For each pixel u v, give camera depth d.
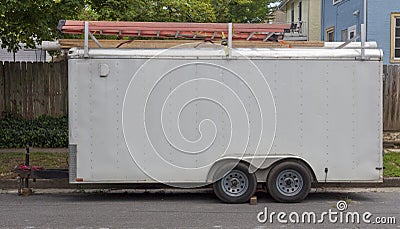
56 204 10.82
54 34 15.59
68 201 11.16
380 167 10.89
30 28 15.26
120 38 13.63
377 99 10.83
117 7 15.66
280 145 10.74
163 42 11.36
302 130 10.76
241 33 11.09
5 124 17.28
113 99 10.66
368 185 12.70
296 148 10.77
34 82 17.78
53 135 16.89
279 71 10.70
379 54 10.77
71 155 10.67
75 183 10.69
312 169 10.83
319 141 10.80
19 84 17.73
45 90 17.80
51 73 17.80
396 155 15.63
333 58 10.73
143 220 9.35
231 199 10.77
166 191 12.37
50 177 11.60
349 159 10.84
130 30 10.82
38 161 14.45
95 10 15.66
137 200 11.25
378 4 21.59
